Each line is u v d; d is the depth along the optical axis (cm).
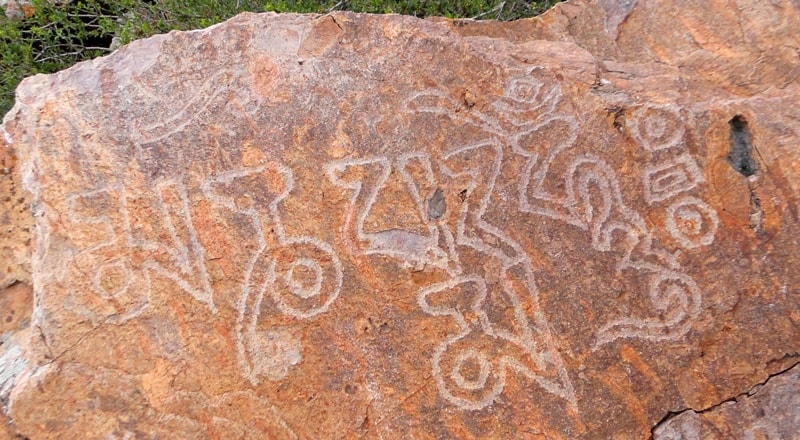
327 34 225
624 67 230
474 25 241
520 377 204
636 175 211
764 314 201
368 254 210
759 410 198
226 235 212
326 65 221
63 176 215
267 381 208
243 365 209
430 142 215
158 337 210
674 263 206
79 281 211
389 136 216
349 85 219
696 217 207
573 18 251
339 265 211
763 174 207
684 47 240
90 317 209
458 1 366
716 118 212
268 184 214
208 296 211
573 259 208
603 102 216
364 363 208
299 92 219
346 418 207
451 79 220
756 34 233
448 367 206
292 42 224
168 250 212
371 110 218
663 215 208
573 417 202
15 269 230
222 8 371
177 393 208
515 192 212
